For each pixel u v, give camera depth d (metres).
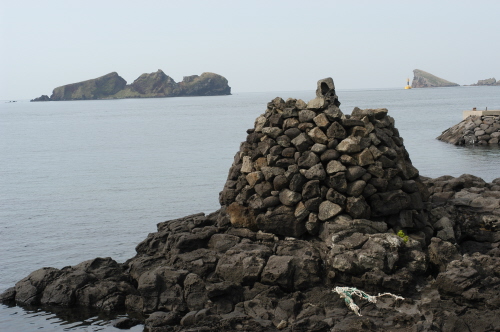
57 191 39.78
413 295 14.19
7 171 51.56
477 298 13.16
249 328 13.23
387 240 14.91
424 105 165.75
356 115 17.55
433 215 17.72
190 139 78.75
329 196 16.25
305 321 13.13
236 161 18.69
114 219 30.80
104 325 15.02
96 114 194.12
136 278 16.86
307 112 17.38
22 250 25.28
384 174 16.61
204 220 19.03
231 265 15.30
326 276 15.05
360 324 12.69
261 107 199.88
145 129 106.25
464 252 17.25
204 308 14.60
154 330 13.66
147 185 40.78
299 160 16.77
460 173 41.75
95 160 58.28
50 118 174.12
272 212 16.83
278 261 15.05
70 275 16.70
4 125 140.50
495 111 63.44
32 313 15.95
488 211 18.67
